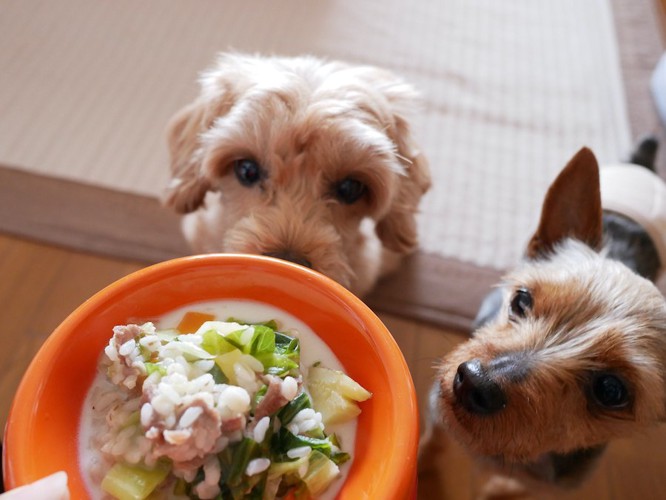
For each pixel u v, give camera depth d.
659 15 0.80
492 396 0.28
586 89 0.69
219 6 0.71
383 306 0.49
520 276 0.35
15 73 0.61
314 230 0.37
